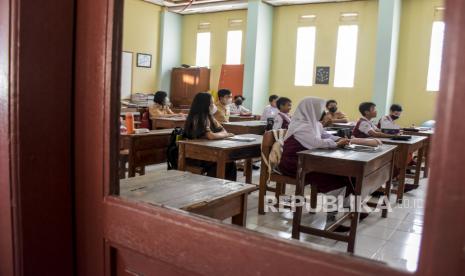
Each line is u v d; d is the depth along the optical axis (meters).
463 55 0.52
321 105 3.40
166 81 10.84
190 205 1.42
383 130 4.69
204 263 0.84
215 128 4.04
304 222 3.36
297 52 9.41
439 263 0.56
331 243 2.96
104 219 1.01
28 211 0.97
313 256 0.70
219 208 1.63
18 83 0.93
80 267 1.08
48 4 0.97
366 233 3.18
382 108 7.88
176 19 10.89
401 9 8.10
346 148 3.22
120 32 0.98
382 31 7.79
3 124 0.95
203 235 0.83
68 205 1.06
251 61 9.30
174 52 10.95
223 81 10.16
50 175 1.01
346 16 8.71
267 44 9.59
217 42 10.52
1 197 0.97
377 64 7.87
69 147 1.05
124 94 9.96
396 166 4.14
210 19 10.59
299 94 9.45
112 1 0.95
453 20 0.53
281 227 3.23
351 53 8.72
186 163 3.65
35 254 0.99
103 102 0.99
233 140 3.79
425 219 0.57
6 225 0.97
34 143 0.97
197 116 3.81
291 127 3.38
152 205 0.94
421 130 5.77
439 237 0.56
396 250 2.82
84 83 1.02
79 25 1.01
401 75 8.23
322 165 2.80
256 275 0.76
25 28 0.93
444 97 0.54
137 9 10.03
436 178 0.55
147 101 9.84
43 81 0.97
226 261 0.80
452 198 0.54
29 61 0.94
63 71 1.01
